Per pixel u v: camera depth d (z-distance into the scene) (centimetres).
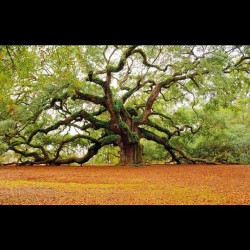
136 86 2309
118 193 890
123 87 2397
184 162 2802
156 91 2300
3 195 845
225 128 2767
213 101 2225
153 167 2134
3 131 2142
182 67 2156
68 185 1078
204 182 1171
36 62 1455
